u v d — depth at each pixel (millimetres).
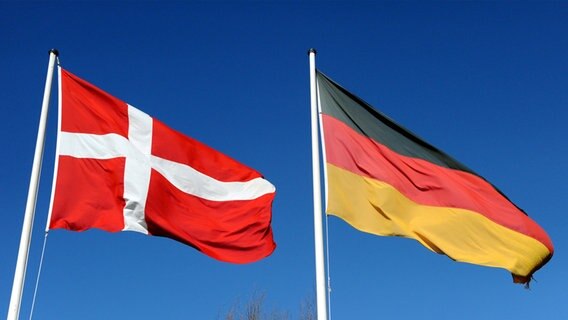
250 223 14242
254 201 14484
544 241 14469
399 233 13391
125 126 13844
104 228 12875
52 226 12523
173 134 14242
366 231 13180
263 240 14305
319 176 13344
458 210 14055
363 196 13477
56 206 12664
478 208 14188
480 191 14469
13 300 11789
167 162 13930
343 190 13336
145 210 13289
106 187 13203
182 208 13789
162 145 14008
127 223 13078
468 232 13953
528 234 14281
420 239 13609
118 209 13133
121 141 13672
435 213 13938
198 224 13773
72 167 13086
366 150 13898
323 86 14242
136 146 13766
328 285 12297
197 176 14195
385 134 14266
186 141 14359
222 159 14641
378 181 13688
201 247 13633
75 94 13664
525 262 14016
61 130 13266
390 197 13617
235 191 14445
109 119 13758
